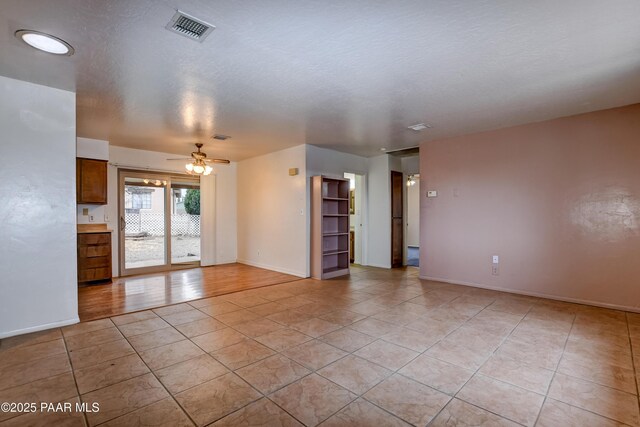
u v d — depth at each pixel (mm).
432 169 5434
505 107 3727
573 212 4055
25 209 2988
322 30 2148
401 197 7043
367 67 2701
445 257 5293
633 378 2232
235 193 7410
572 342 2834
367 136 5098
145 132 4766
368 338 2920
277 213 6242
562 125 4125
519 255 4504
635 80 2963
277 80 2957
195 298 4262
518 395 2031
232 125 4426
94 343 2799
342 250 6059
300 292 4605
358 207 7258
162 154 6219
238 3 1854
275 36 2219
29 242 3014
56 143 3133
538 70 2760
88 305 3936
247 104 3590
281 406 1906
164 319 3434
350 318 3469
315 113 3916
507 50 2418
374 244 6918
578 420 1789
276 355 2578
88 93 3238
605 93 3295
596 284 3902
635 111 3637
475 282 4949
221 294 4469
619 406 1915
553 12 1946
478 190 4895
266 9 1914
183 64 2635
